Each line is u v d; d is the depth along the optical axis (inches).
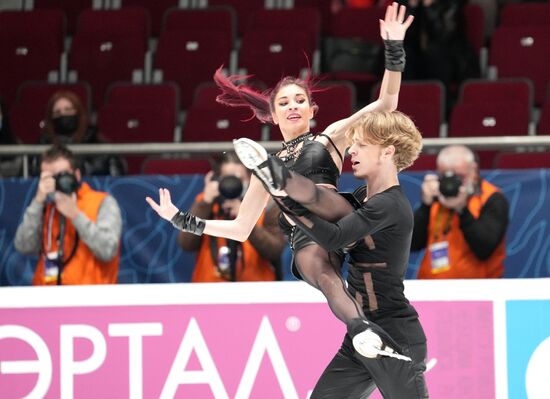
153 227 763.4
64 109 855.7
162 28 1238.3
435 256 706.8
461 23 1100.5
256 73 1149.7
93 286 623.2
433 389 599.5
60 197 702.5
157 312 618.2
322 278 470.6
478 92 1040.8
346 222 448.8
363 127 472.4
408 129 473.7
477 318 599.2
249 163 418.0
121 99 1098.1
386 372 469.4
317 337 608.4
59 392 620.4
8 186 776.9
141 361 617.3
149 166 885.2
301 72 1141.7
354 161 476.4
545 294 595.5
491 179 738.8
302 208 440.8
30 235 722.8
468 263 708.0
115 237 719.1
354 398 495.8
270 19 1211.2
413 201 746.2
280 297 612.4
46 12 1253.7
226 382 612.1
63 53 1221.1
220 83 565.6
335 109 1023.0
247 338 613.0
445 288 602.2
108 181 765.3
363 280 474.3
